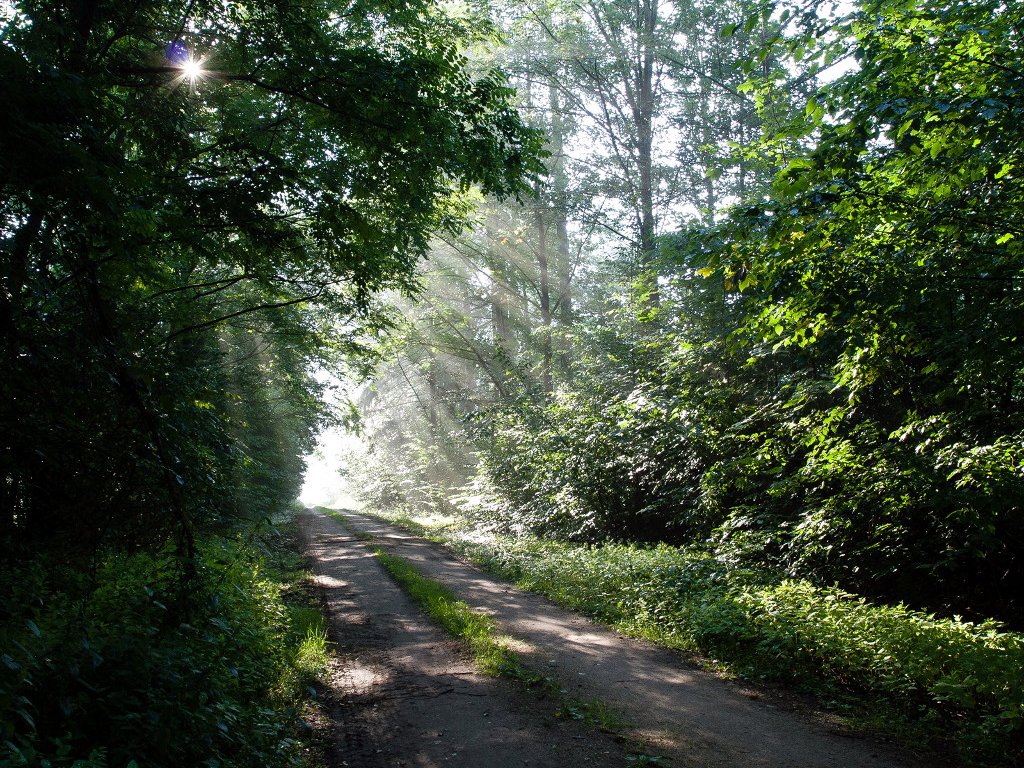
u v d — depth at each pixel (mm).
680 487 14969
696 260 7160
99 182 4461
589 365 20219
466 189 8141
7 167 4121
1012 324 6020
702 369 14406
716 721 5707
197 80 7645
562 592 11805
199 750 3977
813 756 4949
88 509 5457
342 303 13648
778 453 11203
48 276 5004
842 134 6074
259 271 8805
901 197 6668
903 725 5500
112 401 5297
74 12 6230
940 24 6195
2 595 4848
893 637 6449
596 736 5375
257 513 19391
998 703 5371
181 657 4742
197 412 6383
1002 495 7434
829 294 6996
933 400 8219
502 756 4996
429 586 12414
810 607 7660
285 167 7715
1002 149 5949
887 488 8883
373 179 8375
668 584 10328
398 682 6902
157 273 7242
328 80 7273
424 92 7531
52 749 3543
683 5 22656
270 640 7156
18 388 4750
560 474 19141
